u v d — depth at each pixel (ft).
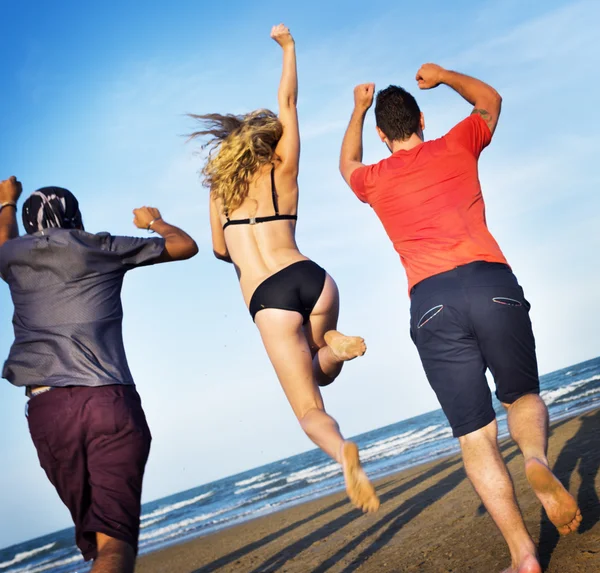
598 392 109.50
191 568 28.27
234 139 11.00
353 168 11.19
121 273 10.28
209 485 205.57
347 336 10.63
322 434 9.45
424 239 9.91
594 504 12.87
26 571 93.04
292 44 11.68
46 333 9.50
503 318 9.41
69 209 10.61
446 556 13.26
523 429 9.29
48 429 9.23
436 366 9.78
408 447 115.75
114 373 9.53
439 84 11.37
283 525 33.81
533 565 8.98
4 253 9.91
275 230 11.03
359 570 15.15
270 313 10.52
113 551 8.65
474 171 10.16
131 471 9.28
